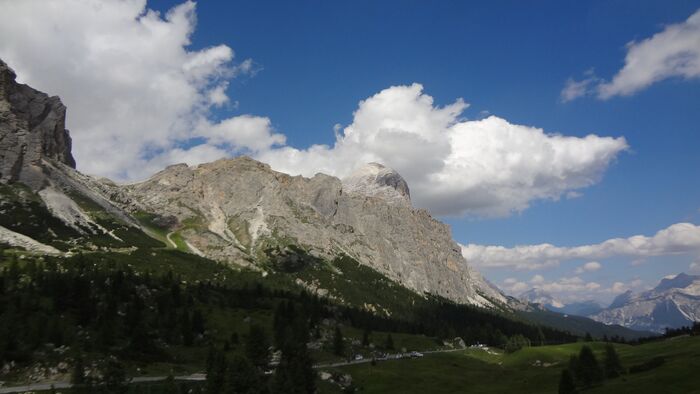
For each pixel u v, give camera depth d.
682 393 115.19
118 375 111.38
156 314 188.25
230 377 117.56
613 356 152.62
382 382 162.00
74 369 110.81
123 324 164.62
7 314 139.00
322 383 147.88
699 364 134.62
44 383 110.75
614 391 124.75
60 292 171.75
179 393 112.19
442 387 161.25
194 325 187.38
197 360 159.75
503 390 155.25
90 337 144.88
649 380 127.88
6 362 115.50
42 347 127.44
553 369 188.38
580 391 133.50
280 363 143.50
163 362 147.62
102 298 182.62
